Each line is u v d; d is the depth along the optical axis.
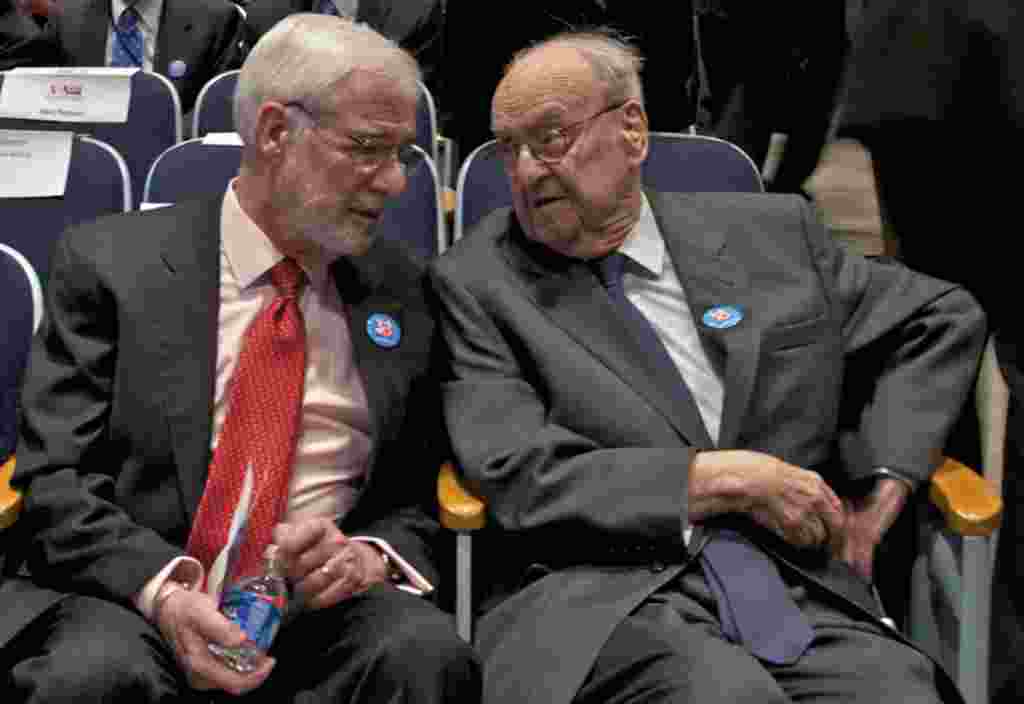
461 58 2.93
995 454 1.91
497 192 2.13
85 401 1.64
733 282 1.87
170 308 1.65
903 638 1.65
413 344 1.78
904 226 1.78
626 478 1.67
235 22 4.06
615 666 1.58
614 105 1.80
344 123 1.60
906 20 1.56
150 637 1.50
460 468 1.77
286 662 1.56
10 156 2.21
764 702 1.50
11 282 1.86
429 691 1.46
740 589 1.65
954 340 1.87
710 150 2.21
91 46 4.02
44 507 1.58
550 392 1.79
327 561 1.53
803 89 3.52
